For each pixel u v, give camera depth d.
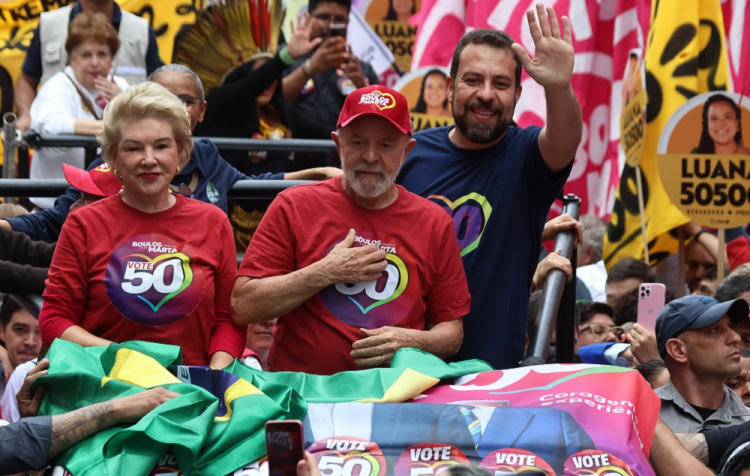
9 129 8.97
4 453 4.44
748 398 7.58
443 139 6.46
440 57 11.78
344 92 10.52
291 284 5.30
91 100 9.36
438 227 5.62
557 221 7.00
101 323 5.23
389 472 4.35
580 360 8.80
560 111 5.89
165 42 11.73
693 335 6.77
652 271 9.77
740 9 11.04
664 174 9.45
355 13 11.91
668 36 10.31
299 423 3.82
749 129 9.36
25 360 8.34
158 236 5.34
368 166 5.36
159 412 4.49
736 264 10.36
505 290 6.07
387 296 5.45
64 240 5.30
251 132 9.66
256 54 9.49
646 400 4.81
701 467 4.98
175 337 5.24
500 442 4.44
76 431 4.52
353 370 5.36
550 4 11.70
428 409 4.58
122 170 5.27
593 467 4.34
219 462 4.46
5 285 5.82
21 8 11.98
